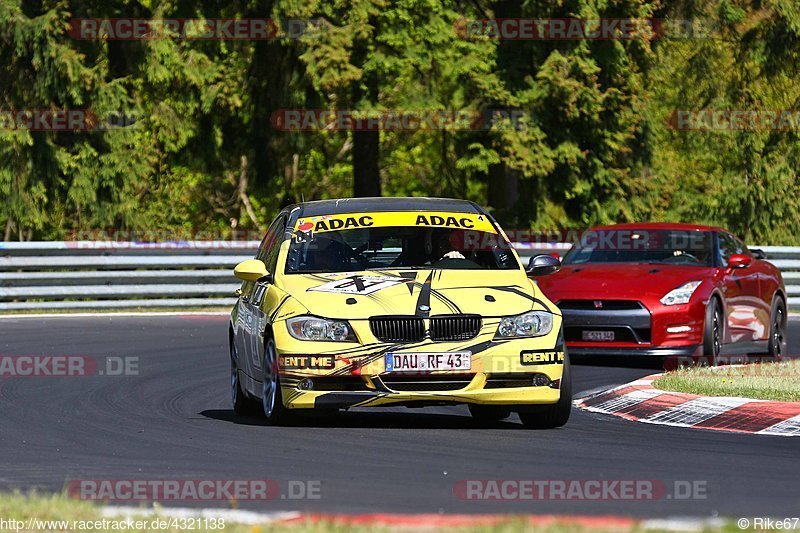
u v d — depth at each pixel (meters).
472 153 114.88
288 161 121.06
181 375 52.41
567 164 118.62
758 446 34.44
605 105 117.75
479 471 30.33
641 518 24.70
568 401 37.41
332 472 30.19
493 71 114.19
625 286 55.56
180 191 169.38
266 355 38.03
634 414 41.22
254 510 25.73
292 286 38.53
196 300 87.12
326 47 105.69
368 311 36.50
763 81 134.12
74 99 101.94
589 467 30.95
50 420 40.22
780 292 62.81
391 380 36.06
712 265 58.66
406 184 195.50
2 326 72.88
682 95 137.75
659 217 126.94
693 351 54.88
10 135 100.12
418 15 111.94
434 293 37.25
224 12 113.94
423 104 113.75
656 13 125.75
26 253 82.75
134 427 38.56
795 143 136.38
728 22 124.75
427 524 23.42
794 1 126.56
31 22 99.81
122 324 74.62
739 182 136.12
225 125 120.38
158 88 115.38
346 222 41.38
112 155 105.44
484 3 123.06
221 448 34.06
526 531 22.30
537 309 37.22
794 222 136.62
